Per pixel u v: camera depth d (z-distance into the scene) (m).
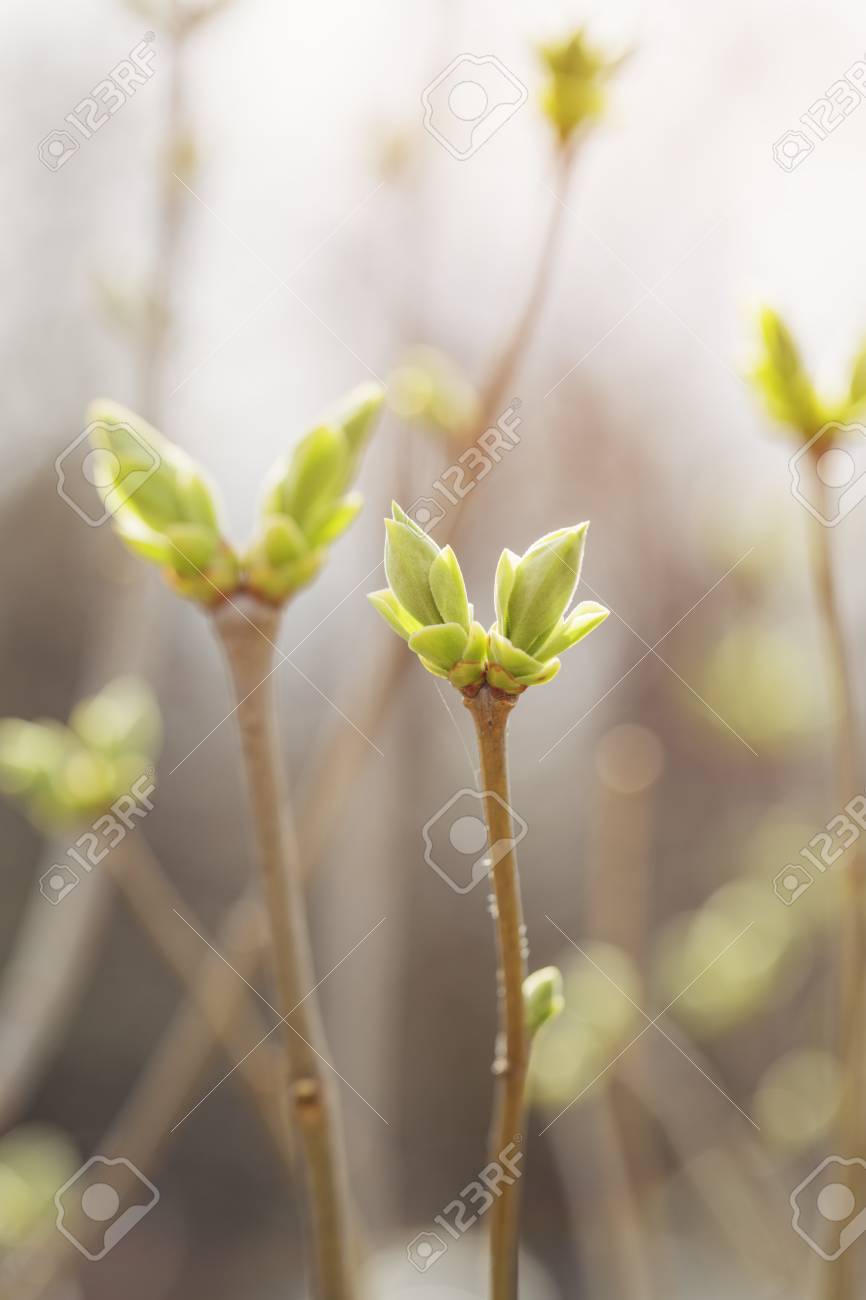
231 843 1.93
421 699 0.86
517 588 0.36
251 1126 1.99
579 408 1.23
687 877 1.16
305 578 0.38
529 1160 1.64
